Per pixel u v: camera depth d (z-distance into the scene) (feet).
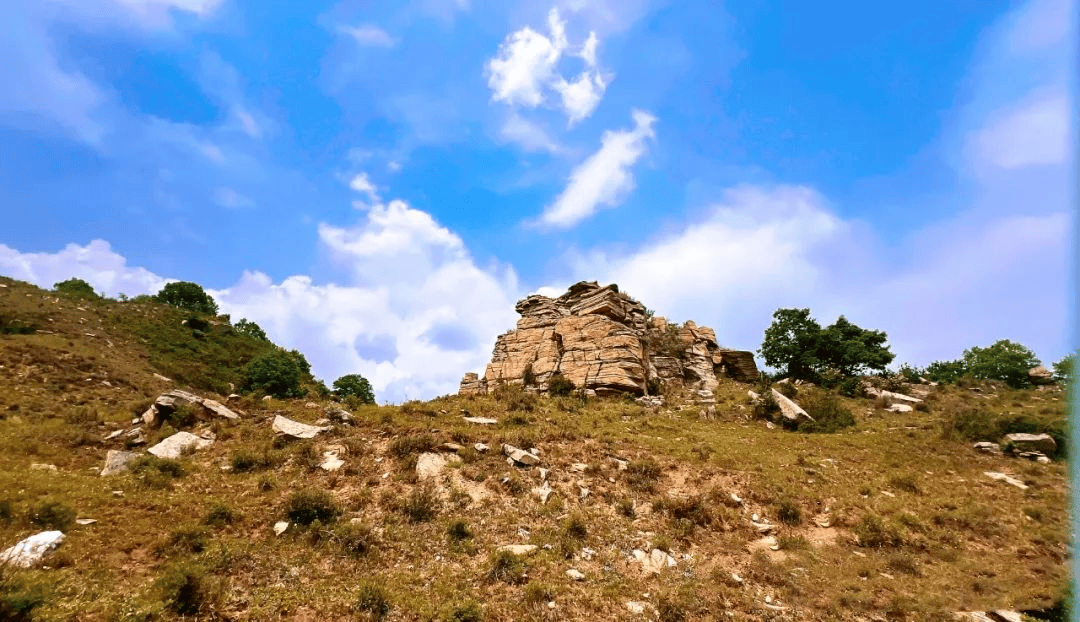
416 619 35.09
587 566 44.70
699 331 179.11
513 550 45.47
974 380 170.30
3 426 66.64
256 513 48.55
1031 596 41.52
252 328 259.39
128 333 182.70
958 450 87.76
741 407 122.62
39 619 27.76
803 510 61.00
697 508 57.00
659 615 38.01
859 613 40.42
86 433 66.44
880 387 153.58
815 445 90.22
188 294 264.93
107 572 35.09
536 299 170.40
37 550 35.01
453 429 75.05
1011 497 66.49
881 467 78.13
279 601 34.94
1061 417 94.43
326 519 47.96
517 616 36.58
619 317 151.12
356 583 39.19
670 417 111.24
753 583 44.75
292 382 160.97
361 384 207.21
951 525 58.18
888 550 52.47
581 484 61.87
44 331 148.05
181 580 32.53
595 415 103.45
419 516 50.39
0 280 181.78
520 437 72.64
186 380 163.12
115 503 45.75
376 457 62.64
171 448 62.34
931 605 41.06
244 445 65.41
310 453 62.34
